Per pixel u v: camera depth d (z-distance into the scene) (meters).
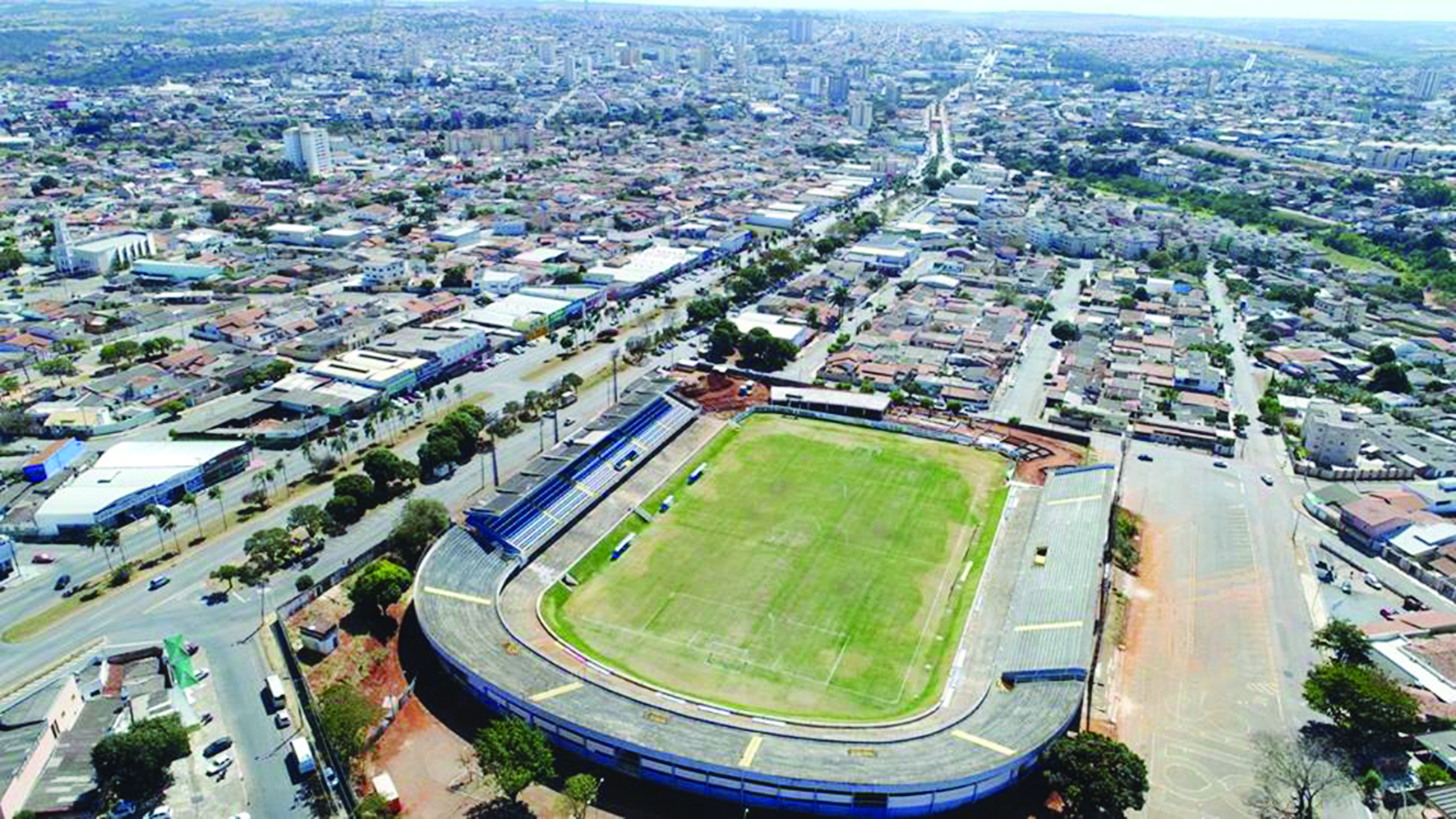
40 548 198.88
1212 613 185.88
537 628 175.62
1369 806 137.50
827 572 197.50
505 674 155.38
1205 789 140.75
